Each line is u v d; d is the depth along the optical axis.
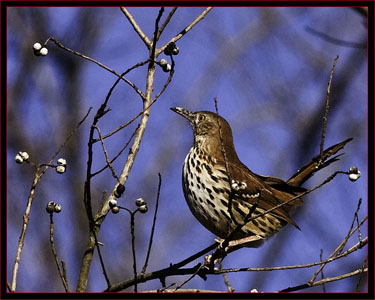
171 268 8.41
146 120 8.47
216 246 8.58
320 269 7.95
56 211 7.43
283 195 10.50
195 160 10.31
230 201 7.83
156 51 8.62
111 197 8.26
